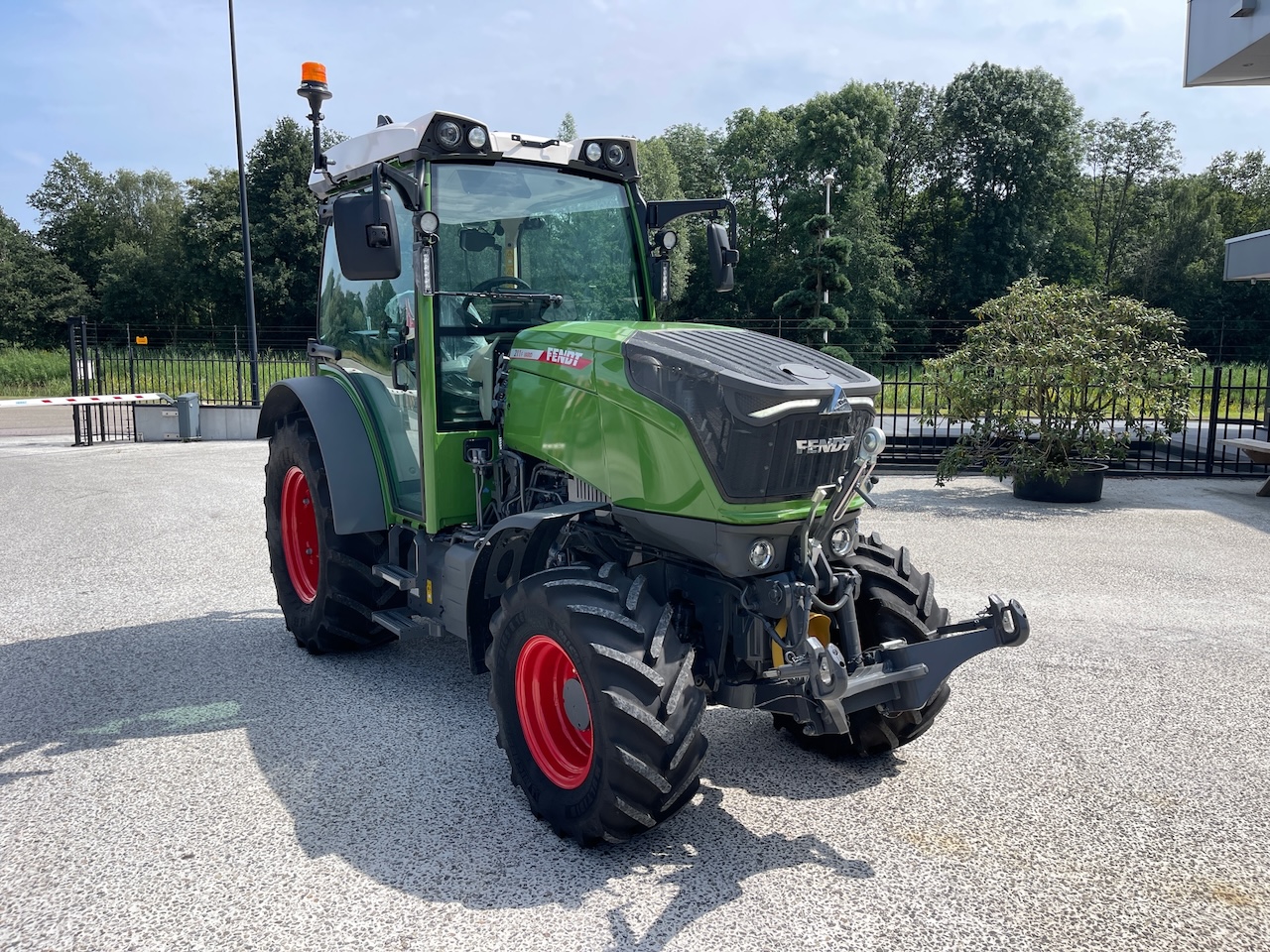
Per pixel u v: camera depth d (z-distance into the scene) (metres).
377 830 3.09
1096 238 58.97
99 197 64.00
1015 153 48.53
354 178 4.55
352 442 4.48
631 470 3.19
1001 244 48.50
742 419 2.94
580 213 4.33
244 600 5.96
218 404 17.88
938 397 10.26
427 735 3.87
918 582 3.58
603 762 2.76
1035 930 2.55
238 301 47.97
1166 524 8.41
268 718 4.05
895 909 2.65
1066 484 9.42
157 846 2.99
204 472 11.52
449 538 4.01
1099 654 4.94
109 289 51.09
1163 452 12.94
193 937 2.51
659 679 2.78
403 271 4.16
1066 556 7.11
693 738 2.79
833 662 2.75
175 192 64.69
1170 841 3.05
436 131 3.82
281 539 5.08
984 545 7.47
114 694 4.33
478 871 2.84
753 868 2.87
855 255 42.44
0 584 6.30
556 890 2.74
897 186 57.00
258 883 2.77
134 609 5.74
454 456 3.94
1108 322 9.41
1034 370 9.16
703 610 3.29
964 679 4.57
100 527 8.23
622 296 4.46
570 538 3.55
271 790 3.37
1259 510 9.11
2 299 49.09
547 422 3.54
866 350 29.28
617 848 2.98
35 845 2.99
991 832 3.10
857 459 3.06
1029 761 3.66
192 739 3.83
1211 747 3.79
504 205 4.11
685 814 3.22
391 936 2.51
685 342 3.28
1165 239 51.69
